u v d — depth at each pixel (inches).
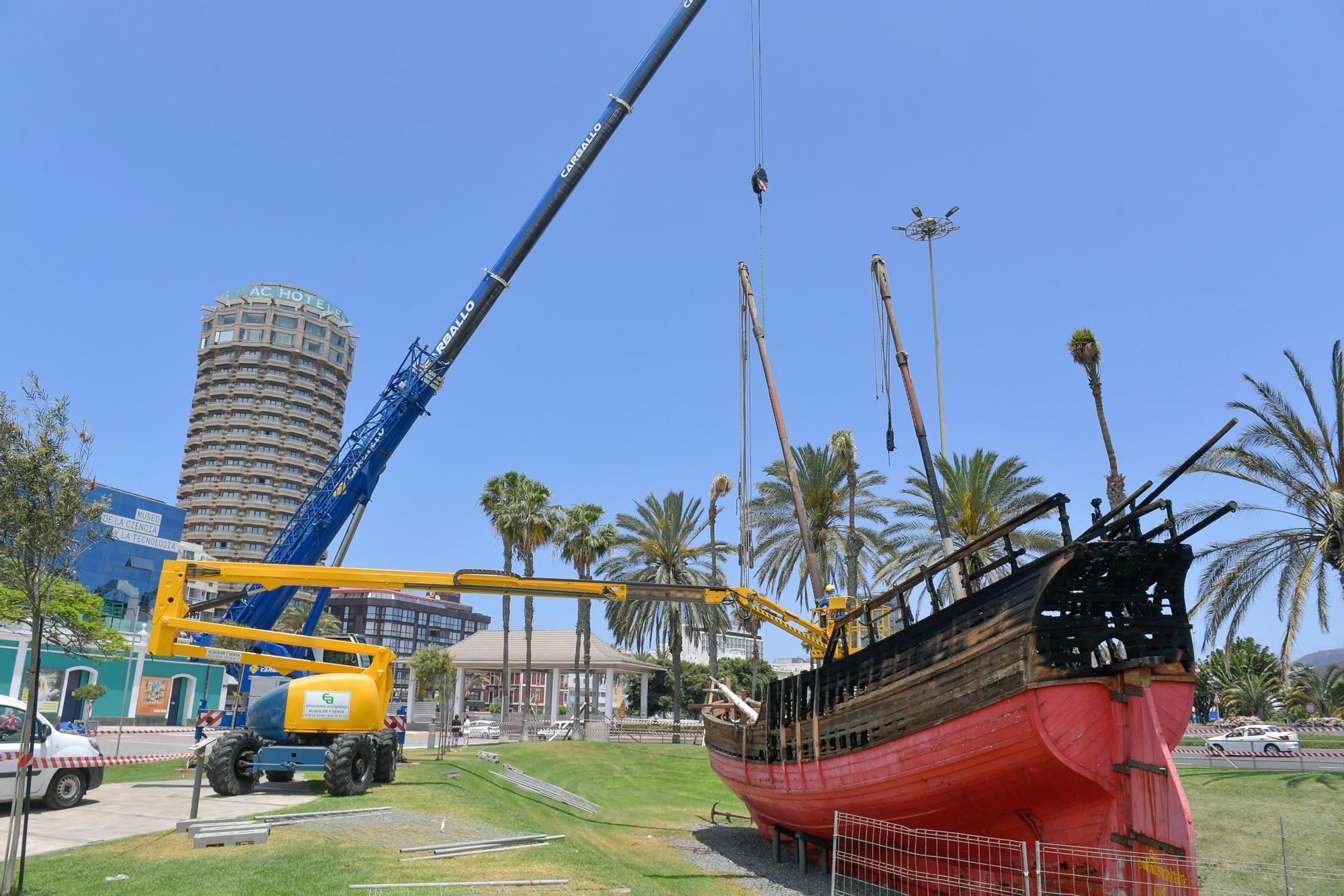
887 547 1701.5
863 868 650.8
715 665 1918.1
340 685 769.6
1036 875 509.7
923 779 550.6
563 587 868.6
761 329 1186.0
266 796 708.0
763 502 1683.1
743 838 879.7
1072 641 492.1
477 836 575.8
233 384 6013.8
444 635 7204.7
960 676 527.8
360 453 1156.5
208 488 5841.5
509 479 2182.6
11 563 398.0
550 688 2608.3
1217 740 1300.4
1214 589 1044.5
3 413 399.9
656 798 1259.8
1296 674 3006.9
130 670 2113.7
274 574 847.7
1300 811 820.6
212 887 403.5
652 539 2004.2
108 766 967.6
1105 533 500.1
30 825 562.9
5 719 610.5
